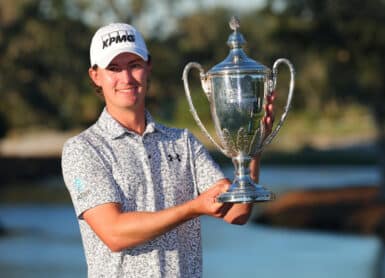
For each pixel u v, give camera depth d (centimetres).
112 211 499
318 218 2892
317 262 2094
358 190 3294
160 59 4847
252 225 2928
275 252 2291
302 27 2902
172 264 509
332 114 3531
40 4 4759
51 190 4500
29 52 4750
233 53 529
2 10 4669
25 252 2291
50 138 6975
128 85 514
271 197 488
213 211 481
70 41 4791
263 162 6019
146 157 516
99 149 514
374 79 2972
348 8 2873
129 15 4834
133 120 523
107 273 509
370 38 2867
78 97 4919
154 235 486
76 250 2331
